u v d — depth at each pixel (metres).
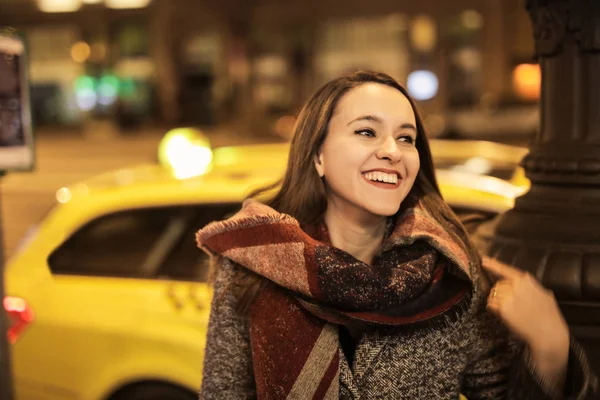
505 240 2.23
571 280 2.03
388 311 1.74
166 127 39.38
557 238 2.12
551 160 2.23
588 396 1.75
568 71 2.23
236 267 1.90
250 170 4.35
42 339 3.81
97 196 4.05
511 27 32.19
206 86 40.19
